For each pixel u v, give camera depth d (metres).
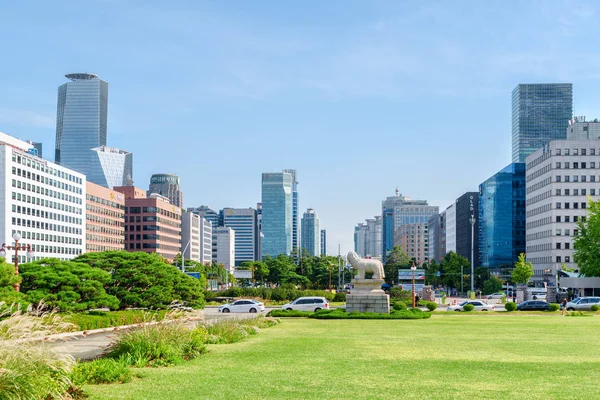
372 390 21.81
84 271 62.81
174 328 32.56
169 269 75.69
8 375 17.80
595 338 43.66
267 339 43.28
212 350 35.19
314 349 35.91
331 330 52.62
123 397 20.30
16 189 166.50
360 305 74.25
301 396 20.61
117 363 25.45
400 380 24.09
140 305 71.50
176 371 26.25
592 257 120.19
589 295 139.00
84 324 55.53
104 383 23.03
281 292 128.62
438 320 67.44
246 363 29.20
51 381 19.36
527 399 20.33
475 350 35.41
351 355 32.72
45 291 58.81
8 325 19.98
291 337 45.09
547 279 162.38
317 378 24.47
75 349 39.16
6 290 50.94
